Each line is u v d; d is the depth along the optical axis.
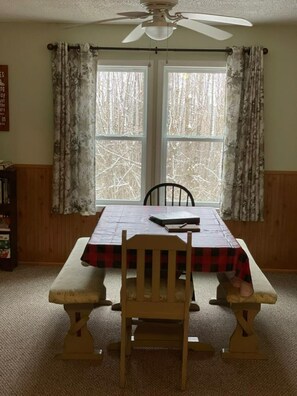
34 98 4.33
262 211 4.31
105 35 4.23
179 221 3.14
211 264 2.63
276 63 4.22
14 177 4.27
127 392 2.53
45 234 4.53
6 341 3.05
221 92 4.40
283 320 3.42
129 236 2.84
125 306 2.55
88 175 4.30
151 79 4.29
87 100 4.20
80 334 2.85
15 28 4.22
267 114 4.30
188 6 3.47
